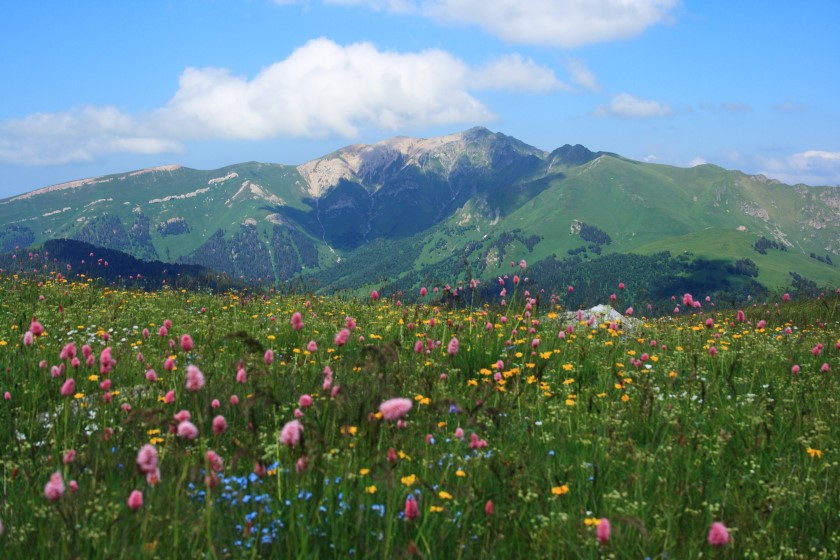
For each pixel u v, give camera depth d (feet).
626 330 48.85
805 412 29.19
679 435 24.72
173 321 49.16
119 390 27.89
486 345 38.70
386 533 16.07
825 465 23.02
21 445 22.85
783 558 18.01
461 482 20.12
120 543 15.94
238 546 16.24
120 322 47.88
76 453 21.02
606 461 22.77
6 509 17.67
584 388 31.78
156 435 23.85
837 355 41.57
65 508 16.47
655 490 20.92
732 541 17.72
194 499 18.65
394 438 21.61
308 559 15.84
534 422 26.37
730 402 30.27
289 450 19.43
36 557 15.93
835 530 19.21
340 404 22.54
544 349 39.24
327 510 17.54
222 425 17.49
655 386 32.12
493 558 16.48
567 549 17.13
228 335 22.31
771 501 20.85
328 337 42.73
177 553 15.80
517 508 19.12
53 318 47.01
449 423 25.79
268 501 17.84
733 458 23.73
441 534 17.01
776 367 37.63
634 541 17.80
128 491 18.65
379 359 24.04
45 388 29.43
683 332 47.96
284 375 30.40
